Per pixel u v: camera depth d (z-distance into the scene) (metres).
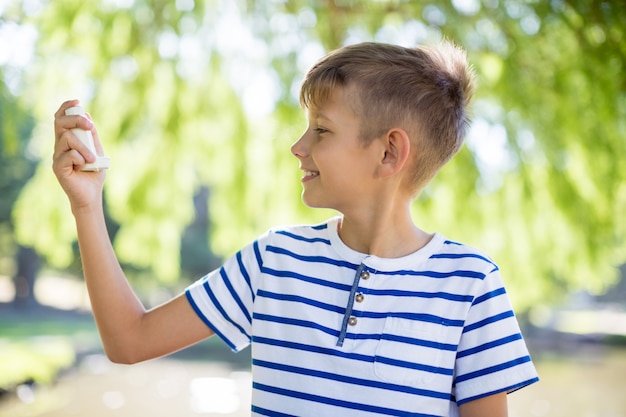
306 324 1.26
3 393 8.69
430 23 4.30
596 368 14.73
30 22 4.50
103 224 1.32
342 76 1.29
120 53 4.48
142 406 9.27
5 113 4.63
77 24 4.48
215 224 4.63
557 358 16.52
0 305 21.28
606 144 4.27
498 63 4.31
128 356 1.34
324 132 1.31
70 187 1.28
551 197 4.36
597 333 20.70
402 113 1.29
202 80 4.54
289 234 1.35
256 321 1.30
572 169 4.41
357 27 4.49
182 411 9.12
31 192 4.68
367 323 1.24
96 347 14.05
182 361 13.53
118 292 1.32
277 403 1.25
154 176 4.58
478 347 1.23
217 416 8.94
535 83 4.30
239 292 1.34
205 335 1.35
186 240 20.47
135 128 4.50
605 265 4.46
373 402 1.21
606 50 4.14
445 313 1.24
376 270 1.27
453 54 1.41
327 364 1.23
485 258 1.28
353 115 1.29
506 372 1.22
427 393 1.22
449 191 4.34
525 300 4.62
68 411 8.60
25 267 21.81
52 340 13.98
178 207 4.68
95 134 1.32
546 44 4.35
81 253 1.31
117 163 4.58
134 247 4.69
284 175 4.44
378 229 1.29
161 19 4.45
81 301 22.42
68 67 4.55
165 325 1.33
